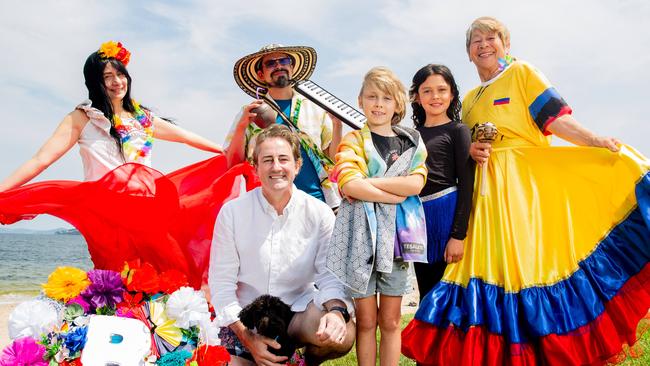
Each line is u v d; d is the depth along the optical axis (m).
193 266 4.38
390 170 3.67
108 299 3.53
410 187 3.60
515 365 3.71
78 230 4.21
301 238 3.83
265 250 3.77
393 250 3.56
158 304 3.61
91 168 4.48
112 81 4.48
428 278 4.28
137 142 4.65
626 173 4.02
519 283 3.87
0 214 3.85
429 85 4.20
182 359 3.37
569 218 4.04
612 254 4.01
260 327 3.43
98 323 3.29
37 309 3.24
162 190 4.16
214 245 3.85
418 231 3.66
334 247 3.59
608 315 3.88
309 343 3.62
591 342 3.80
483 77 4.55
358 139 3.79
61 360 3.19
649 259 3.97
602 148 4.07
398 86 3.80
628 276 3.96
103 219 4.12
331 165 4.88
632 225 4.02
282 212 3.81
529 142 4.27
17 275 29.11
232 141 4.86
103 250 4.22
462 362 3.76
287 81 4.96
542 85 4.20
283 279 3.80
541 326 3.73
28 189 3.89
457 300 3.94
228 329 3.85
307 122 4.97
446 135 4.08
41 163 4.22
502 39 4.45
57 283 3.43
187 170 4.66
